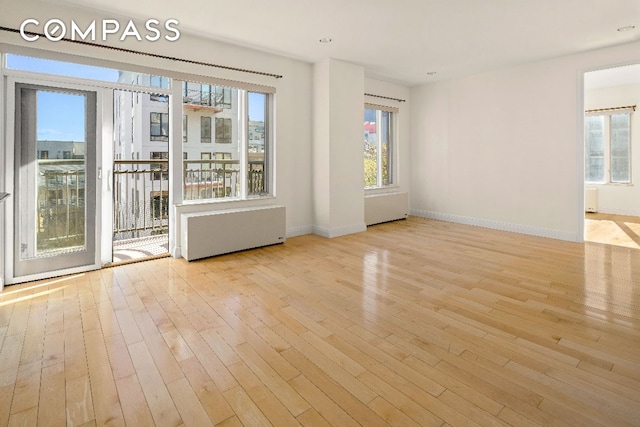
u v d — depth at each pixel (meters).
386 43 4.46
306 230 5.52
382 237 5.30
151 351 2.09
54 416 1.54
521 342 2.18
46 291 3.06
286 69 5.09
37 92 3.29
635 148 7.17
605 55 4.64
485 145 6.00
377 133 6.80
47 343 2.18
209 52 4.29
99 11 3.45
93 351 2.08
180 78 4.06
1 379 1.80
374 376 1.84
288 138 5.19
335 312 2.64
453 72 5.93
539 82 5.27
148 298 2.91
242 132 4.81
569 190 5.05
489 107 5.90
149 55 3.83
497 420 1.50
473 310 2.67
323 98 5.22
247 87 4.67
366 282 3.30
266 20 3.74
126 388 1.74
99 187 3.65
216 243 4.17
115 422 1.50
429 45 4.54
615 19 3.74
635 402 1.61
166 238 5.20
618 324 2.42
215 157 9.40
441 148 6.68
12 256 3.21
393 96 6.78
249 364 1.95
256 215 4.53
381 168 6.88
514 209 5.69
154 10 3.46
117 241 5.00
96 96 3.60
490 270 3.67
